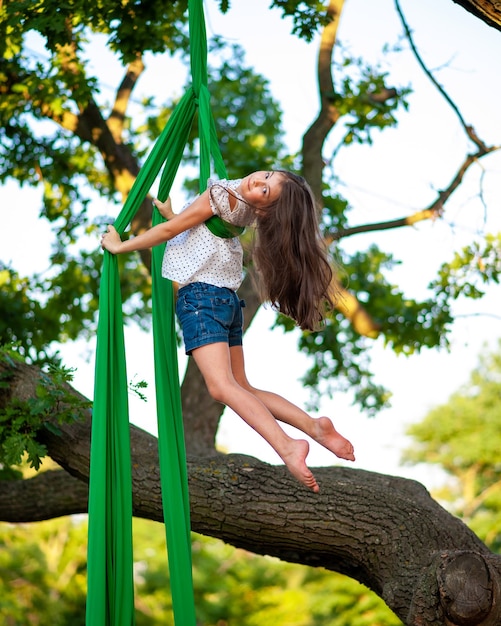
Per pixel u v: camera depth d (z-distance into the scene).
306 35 6.40
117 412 3.36
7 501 5.62
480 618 3.51
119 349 3.42
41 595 14.61
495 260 7.67
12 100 7.15
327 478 4.52
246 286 6.92
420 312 8.05
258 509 4.41
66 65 6.81
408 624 3.74
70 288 8.68
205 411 6.47
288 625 15.62
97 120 7.22
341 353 8.91
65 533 15.24
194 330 3.29
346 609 15.39
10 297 8.30
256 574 16.14
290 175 3.35
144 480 4.65
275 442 3.08
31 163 8.18
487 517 17.86
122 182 7.32
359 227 7.48
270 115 9.32
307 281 3.34
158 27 6.11
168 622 15.23
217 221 3.36
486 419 20.88
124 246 3.38
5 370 4.66
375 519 4.26
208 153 3.64
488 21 3.52
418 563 4.08
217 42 7.91
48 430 4.67
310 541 4.37
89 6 5.65
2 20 5.79
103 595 3.16
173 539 3.23
